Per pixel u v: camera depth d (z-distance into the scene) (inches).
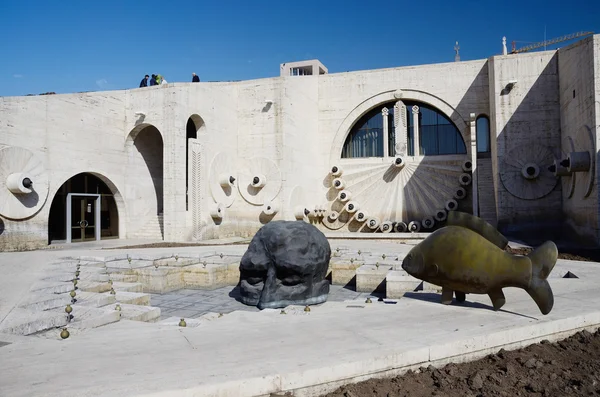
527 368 159.3
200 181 775.1
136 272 420.5
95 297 277.7
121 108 790.5
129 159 808.3
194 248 593.3
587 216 583.5
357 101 961.5
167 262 462.0
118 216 807.7
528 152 763.4
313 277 353.4
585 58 590.2
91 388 127.0
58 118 665.6
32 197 621.0
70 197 732.0
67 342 180.7
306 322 204.2
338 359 148.0
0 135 579.8
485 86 884.0
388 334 177.9
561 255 479.2
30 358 157.6
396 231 901.2
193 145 759.1
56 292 300.2
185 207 751.1
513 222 758.5
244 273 367.9
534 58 775.1
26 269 399.5
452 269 218.7
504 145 776.3
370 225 913.5
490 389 143.0
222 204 818.2
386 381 148.1
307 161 934.4
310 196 943.0
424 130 957.2
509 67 785.6
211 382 129.5
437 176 913.5
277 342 170.9
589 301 233.6
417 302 239.8
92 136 727.1
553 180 742.5
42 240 637.3
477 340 171.2
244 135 880.9
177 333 192.1
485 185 822.5
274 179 850.1
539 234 740.0
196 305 365.7
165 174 740.0
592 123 557.3
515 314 208.1
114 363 149.5
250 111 877.8
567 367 163.0
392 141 979.3
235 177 871.7
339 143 973.2
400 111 935.0
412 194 925.8
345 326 192.9
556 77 762.2
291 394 135.4
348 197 939.3
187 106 756.6
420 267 229.6
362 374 147.1
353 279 440.5
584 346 185.6
